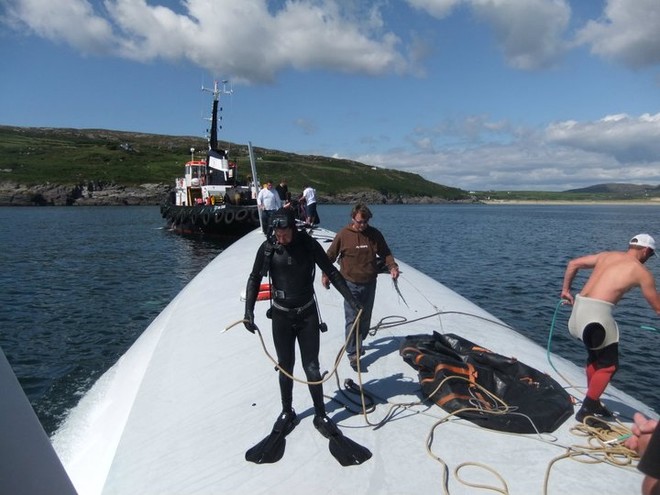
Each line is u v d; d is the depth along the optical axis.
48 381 8.95
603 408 4.39
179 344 7.20
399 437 4.20
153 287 18.02
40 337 11.70
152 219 57.66
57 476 2.17
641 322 13.55
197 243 32.59
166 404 5.35
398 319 7.67
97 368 9.64
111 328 12.50
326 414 4.40
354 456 3.90
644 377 9.80
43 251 28.27
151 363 6.71
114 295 16.53
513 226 58.78
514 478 3.65
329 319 7.59
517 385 4.68
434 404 4.73
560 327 13.09
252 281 4.16
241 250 15.28
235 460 4.05
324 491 3.60
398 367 5.64
